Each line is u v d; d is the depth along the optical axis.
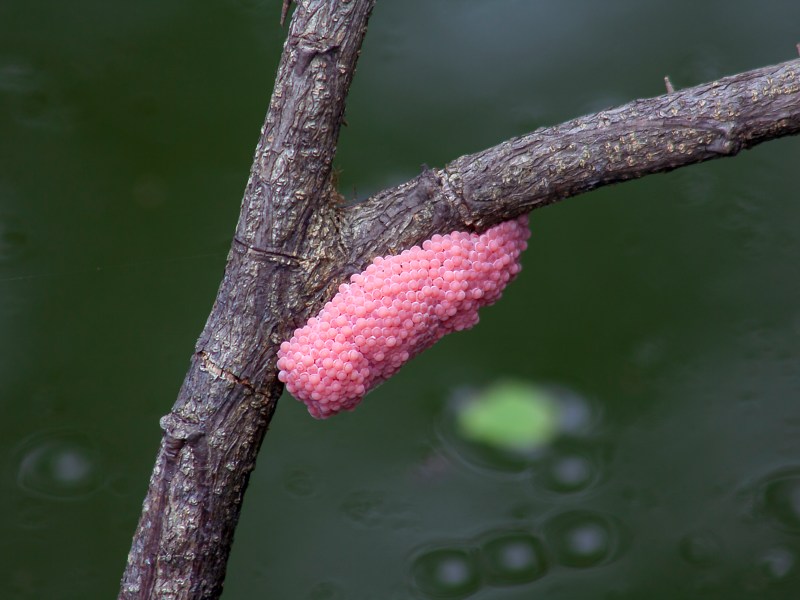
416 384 0.71
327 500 0.68
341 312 0.54
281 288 0.55
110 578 0.65
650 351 0.72
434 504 0.68
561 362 0.72
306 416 0.70
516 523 0.67
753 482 0.68
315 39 0.54
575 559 0.66
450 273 0.54
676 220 0.79
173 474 0.55
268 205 0.54
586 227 0.79
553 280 0.76
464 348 0.73
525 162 0.54
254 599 0.65
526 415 0.69
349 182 0.75
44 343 0.69
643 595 0.65
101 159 0.76
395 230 0.55
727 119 0.54
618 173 0.54
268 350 0.55
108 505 0.67
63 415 0.68
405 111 0.79
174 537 0.55
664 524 0.67
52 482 0.67
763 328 0.73
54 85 0.78
